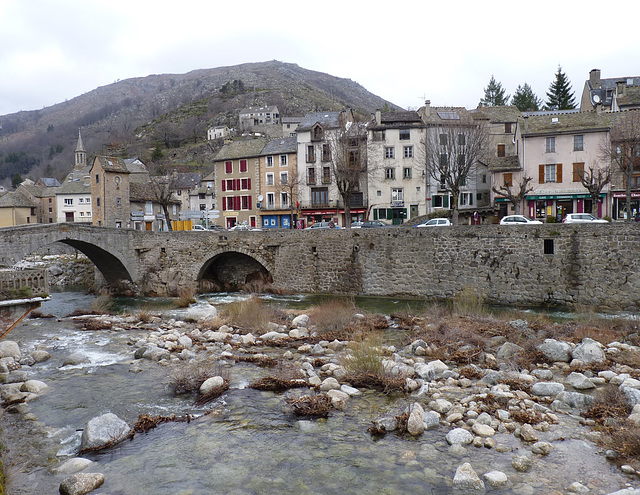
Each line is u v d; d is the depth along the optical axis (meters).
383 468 8.50
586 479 7.84
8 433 10.20
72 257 53.28
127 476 8.40
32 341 19.33
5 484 7.95
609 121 46.53
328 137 55.84
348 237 32.81
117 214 63.78
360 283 32.41
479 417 10.16
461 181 45.72
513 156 52.91
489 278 28.27
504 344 15.88
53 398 12.27
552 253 26.70
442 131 52.16
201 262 37.25
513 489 7.63
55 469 8.62
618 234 24.86
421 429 9.84
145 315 24.55
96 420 10.09
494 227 28.11
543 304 26.80
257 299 28.64
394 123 56.50
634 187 45.56
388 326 21.19
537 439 9.26
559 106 83.38
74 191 85.56
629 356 14.64
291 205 55.22
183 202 96.44
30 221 87.25
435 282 29.92
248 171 63.81
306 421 10.51
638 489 7.08
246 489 7.95
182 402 11.95
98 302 31.64
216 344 18.05
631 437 8.88
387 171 56.38
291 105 197.62
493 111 61.34
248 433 10.06
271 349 17.33
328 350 16.83
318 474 8.36
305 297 32.88
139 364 15.29
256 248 36.00
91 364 15.55
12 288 16.11
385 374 13.02
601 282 25.27
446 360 15.10
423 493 7.66
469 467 8.11
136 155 155.88
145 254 38.84
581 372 13.27
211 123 179.12
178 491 7.90
